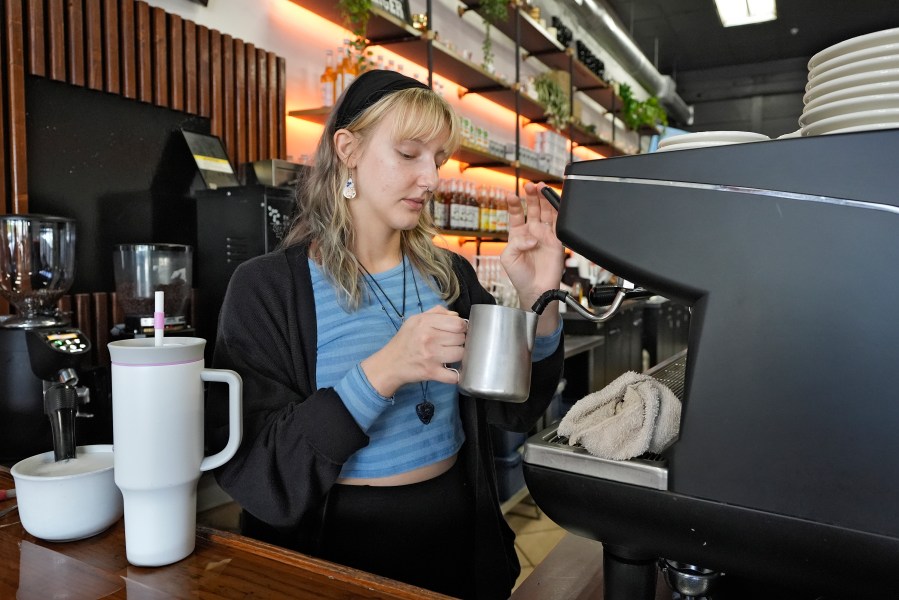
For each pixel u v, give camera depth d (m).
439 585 1.17
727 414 0.56
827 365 0.53
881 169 0.51
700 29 7.90
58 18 2.14
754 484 0.56
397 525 1.10
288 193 2.28
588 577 0.88
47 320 1.37
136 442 0.78
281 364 1.10
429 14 3.55
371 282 1.22
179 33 2.54
